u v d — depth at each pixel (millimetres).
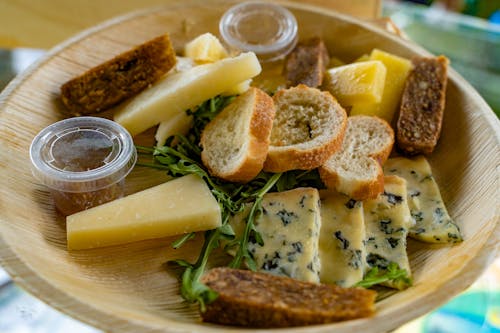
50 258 310
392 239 329
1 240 299
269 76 415
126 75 379
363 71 384
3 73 455
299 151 336
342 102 389
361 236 322
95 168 331
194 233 329
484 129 373
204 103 375
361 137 367
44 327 362
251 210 322
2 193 328
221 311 279
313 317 272
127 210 323
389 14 553
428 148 374
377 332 268
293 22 427
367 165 350
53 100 385
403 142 375
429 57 410
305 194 331
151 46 374
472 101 389
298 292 282
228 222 331
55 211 339
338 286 294
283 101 365
